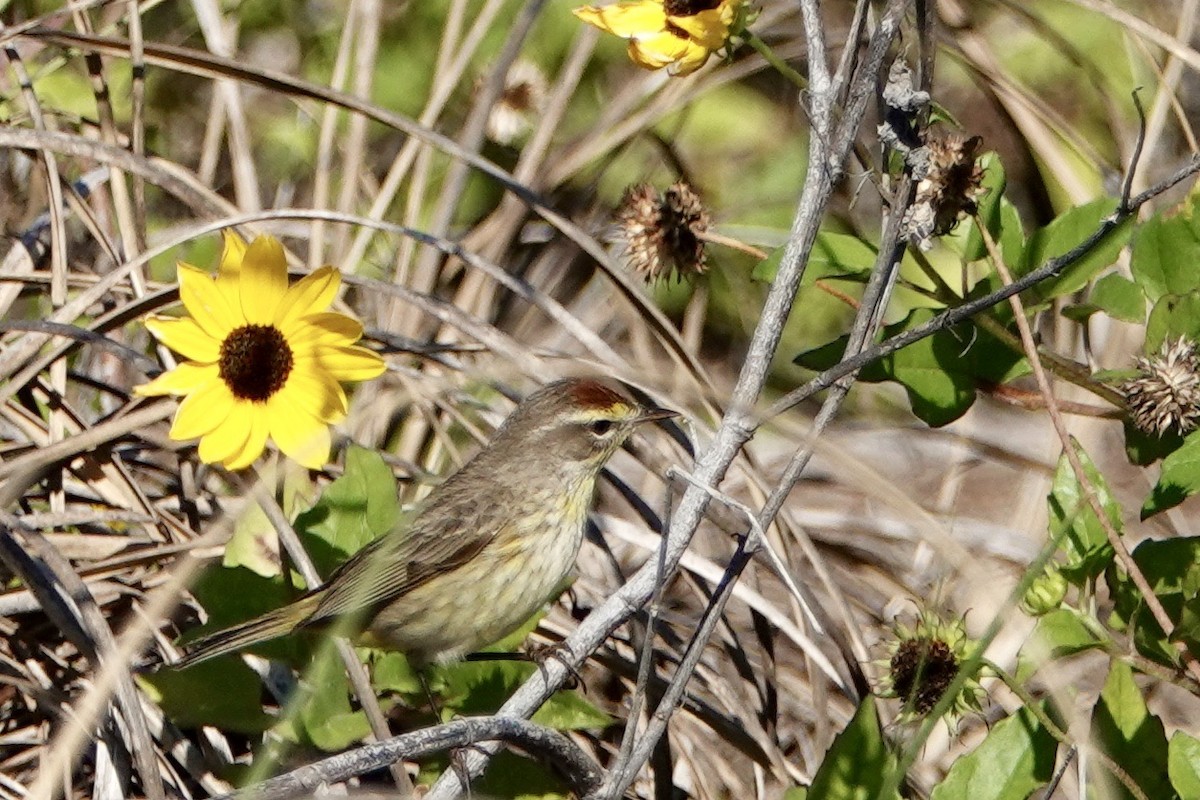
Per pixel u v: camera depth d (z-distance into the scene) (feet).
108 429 32.60
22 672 32.12
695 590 36.73
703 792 33.73
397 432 39.34
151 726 30.86
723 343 48.32
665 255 31.68
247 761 31.83
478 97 45.47
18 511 34.63
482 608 32.27
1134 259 31.71
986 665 27.20
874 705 29.30
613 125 46.21
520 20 42.63
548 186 45.27
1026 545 40.45
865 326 26.81
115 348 34.06
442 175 46.44
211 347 29.25
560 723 31.14
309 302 29.35
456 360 38.06
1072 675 38.73
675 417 33.99
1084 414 31.45
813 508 44.34
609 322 45.91
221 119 42.86
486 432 39.17
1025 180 47.21
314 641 31.48
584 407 33.17
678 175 46.65
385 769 32.71
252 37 48.62
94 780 30.83
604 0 47.98
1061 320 42.68
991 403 46.11
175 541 34.35
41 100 44.34
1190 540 29.35
